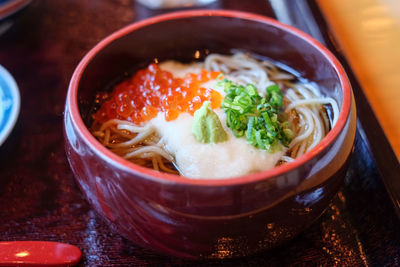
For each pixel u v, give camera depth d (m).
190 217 0.21
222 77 0.30
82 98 0.27
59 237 0.27
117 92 0.30
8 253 0.25
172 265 0.25
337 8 0.47
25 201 0.29
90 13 0.41
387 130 0.37
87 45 0.38
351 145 0.23
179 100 0.28
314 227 0.27
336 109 0.27
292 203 0.22
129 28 0.29
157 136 0.28
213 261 0.25
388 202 0.26
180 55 0.32
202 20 0.30
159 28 0.29
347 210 0.27
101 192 0.23
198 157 0.26
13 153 0.31
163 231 0.22
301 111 0.29
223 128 0.26
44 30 0.39
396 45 0.43
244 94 0.27
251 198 0.21
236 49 0.32
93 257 0.26
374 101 0.40
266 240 0.23
